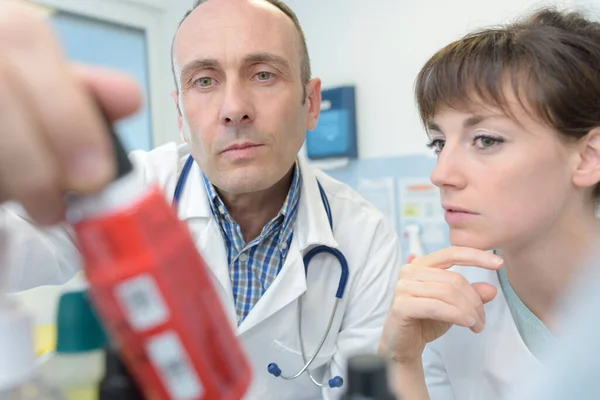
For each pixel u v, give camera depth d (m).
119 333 0.26
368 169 1.59
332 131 1.62
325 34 1.64
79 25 1.65
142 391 0.27
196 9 0.90
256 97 0.86
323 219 1.04
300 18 1.68
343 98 1.59
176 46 0.90
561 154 0.62
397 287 0.69
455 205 0.64
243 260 1.03
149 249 0.25
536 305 0.75
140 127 1.84
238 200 0.99
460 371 0.82
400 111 1.53
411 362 0.70
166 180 1.07
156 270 0.25
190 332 0.26
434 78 0.66
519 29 0.65
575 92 0.59
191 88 0.89
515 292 0.77
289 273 0.98
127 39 1.79
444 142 0.68
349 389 0.27
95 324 0.31
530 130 0.60
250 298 1.02
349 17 1.59
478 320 0.65
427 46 1.47
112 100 0.28
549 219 0.63
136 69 1.83
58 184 0.25
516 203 0.62
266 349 0.99
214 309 0.29
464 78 0.62
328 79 1.65
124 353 0.27
